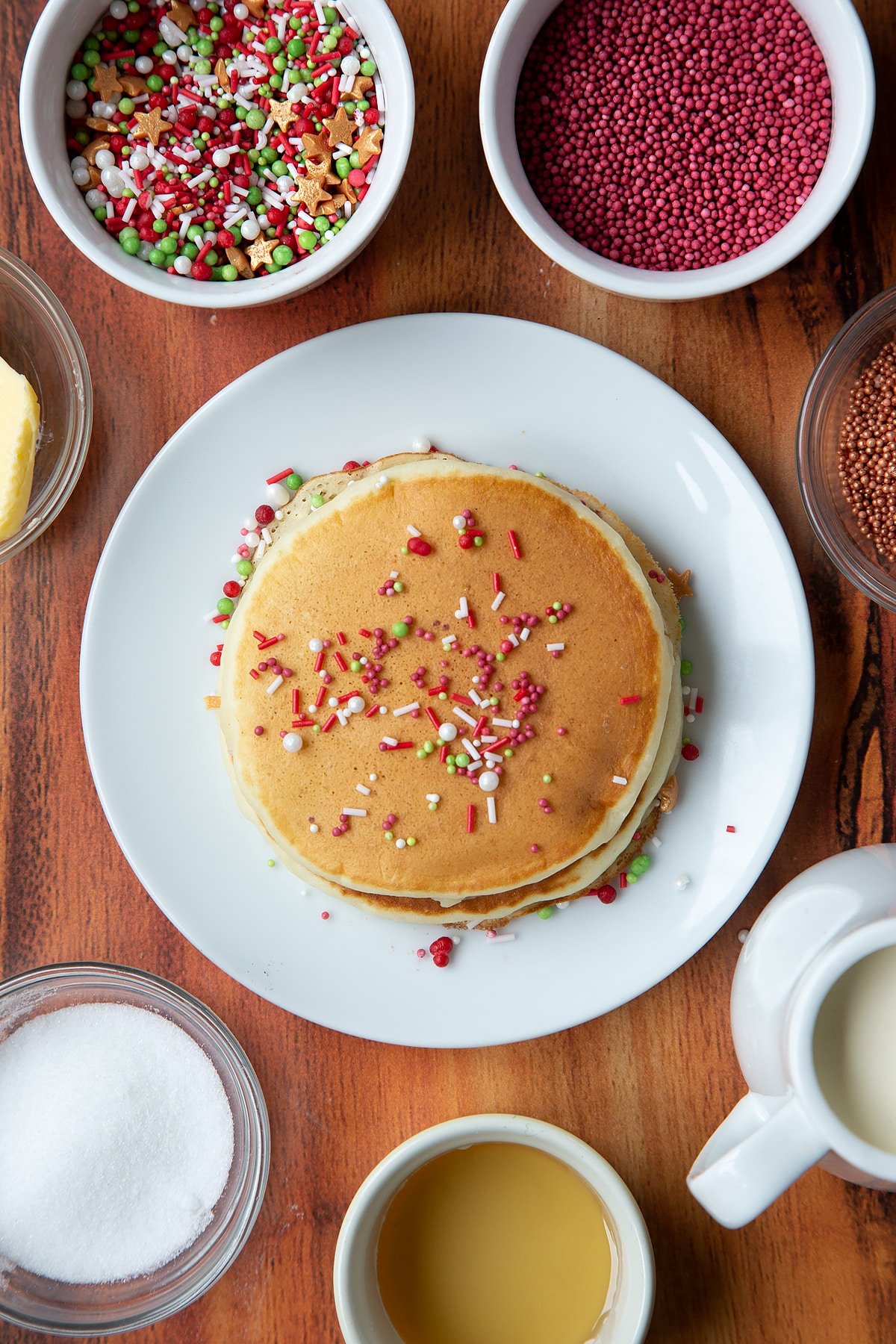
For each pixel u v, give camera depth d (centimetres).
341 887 47
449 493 46
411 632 46
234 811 48
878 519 49
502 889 47
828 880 45
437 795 46
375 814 47
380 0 45
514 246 49
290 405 48
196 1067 50
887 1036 45
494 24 48
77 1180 49
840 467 49
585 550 47
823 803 49
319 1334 49
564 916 48
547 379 48
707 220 47
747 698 48
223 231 47
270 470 48
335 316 49
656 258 48
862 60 45
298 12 47
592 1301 48
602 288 47
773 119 47
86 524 49
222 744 48
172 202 47
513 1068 49
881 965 45
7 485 47
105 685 48
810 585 49
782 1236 49
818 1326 48
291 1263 49
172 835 48
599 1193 47
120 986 49
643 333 49
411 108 45
